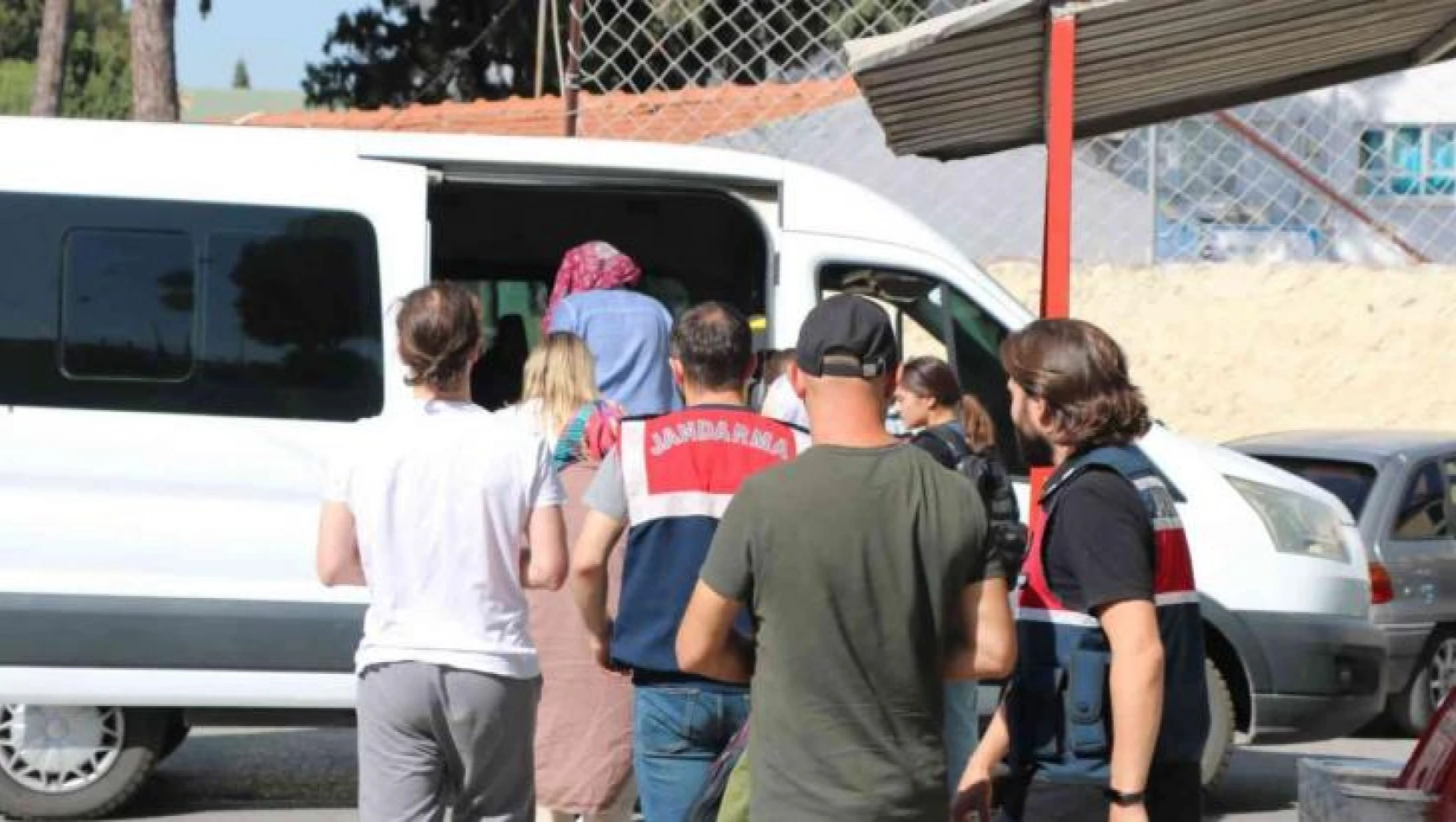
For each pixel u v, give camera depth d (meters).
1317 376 29.61
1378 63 14.65
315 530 15.41
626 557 11.17
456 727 10.84
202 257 15.53
